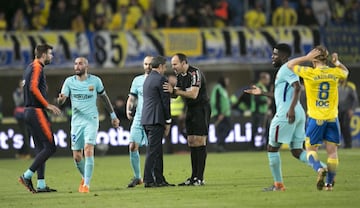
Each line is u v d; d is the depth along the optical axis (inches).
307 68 1378.0
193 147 1605.6
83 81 1553.9
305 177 1723.7
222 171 1953.7
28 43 3080.7
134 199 1379.2
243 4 3592.5
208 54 3235.7
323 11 3415.4
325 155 2443.4
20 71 3090.6
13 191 1599.4
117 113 2723.9
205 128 1596.9
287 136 1398.9
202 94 1592.0
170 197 1395.2
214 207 1242.6
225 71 3469.5
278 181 1444.4
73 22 3171.8
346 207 1207.6
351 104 2812.5
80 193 1512.1
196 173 1611.7
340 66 1391.5
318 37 3326.8
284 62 1432.1
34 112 1565.0
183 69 1590.8
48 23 3186.5
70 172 2044.8
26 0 3221.0
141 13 3267.7
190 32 3225.9
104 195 1456.7
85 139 1542.8
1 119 2844.5
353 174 1763.0
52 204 1343.5
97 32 3159.5
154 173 1595.7
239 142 2824.8
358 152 2576.3
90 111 1550.2
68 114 2741.1
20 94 2711.6
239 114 2992.1
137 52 3179.1
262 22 3339.1
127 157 2613.2
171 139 2770.7
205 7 3331.7
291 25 3353.8
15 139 2704.2
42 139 1562.5
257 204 1262.3
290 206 1229.7
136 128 1636.3
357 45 3368.6
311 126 1389.0
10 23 3240.7
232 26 3410.4
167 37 3201.3
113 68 3186.5
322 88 1379.2
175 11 3358.8
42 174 1579.7
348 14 3395.7
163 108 1574.8
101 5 3267.7
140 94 1644.9
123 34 3179.1
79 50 3129.9
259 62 3275.1
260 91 1499.8
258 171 1942.7
